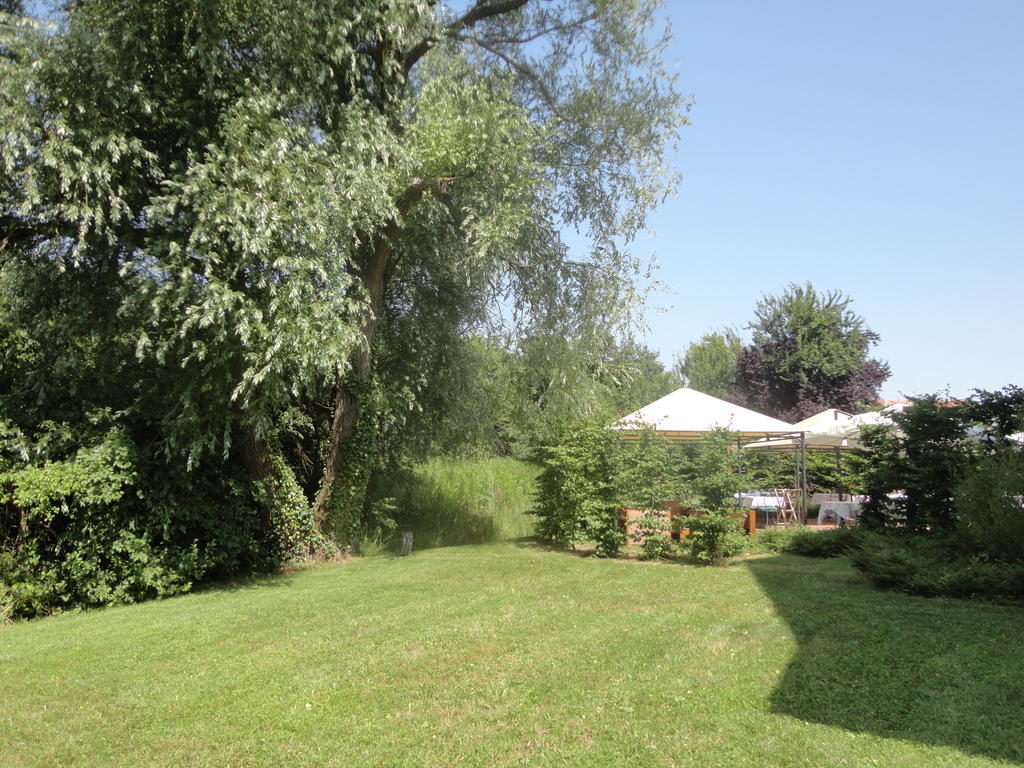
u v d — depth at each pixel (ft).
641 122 43.98
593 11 44.91
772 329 116.16
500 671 18.45
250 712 16.10
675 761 13.12
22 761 13.96
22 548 28.07
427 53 43.32
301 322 27.58
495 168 38.42
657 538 36.83
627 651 19.88
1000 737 13.67
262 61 30.94
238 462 36.01
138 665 19.93
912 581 26.81
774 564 35.47
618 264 45.80
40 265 29.71
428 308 47.09
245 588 32.24
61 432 29.22
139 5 27.58
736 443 40.01
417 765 13.34
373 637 22.03
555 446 41.75
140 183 28.30
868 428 38.04
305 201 28.12
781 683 16.96
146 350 29.55
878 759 12.86
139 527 30.53
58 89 26.00
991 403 33.63
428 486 58.70
